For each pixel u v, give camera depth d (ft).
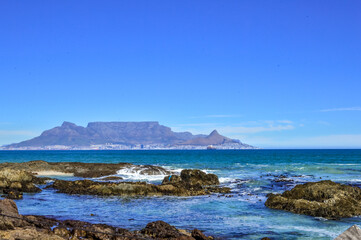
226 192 95.25
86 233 44.04
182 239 42.09
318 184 75.56
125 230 45.65
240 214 64.90
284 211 67.56
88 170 155.22
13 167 156.76
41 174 147.33
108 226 47.73
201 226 55.21
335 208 63.77
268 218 61.41
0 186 94.27
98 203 76.28
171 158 364.17
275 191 97.35
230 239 47.65
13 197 81.71
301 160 308.60
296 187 76.79
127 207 71.67
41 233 38.63
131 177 137.18
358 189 73.82
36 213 64.49
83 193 89.92
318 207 64.75
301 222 58.34
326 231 52.21
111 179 127.85
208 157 398.83
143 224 55.93
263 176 141.69
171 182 102.32
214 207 71.97
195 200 81.10
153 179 129.90
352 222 58.39
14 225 43.62
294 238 48.11
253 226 55.36
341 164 236.02
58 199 81.66
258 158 362.12
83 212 65.92
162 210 68.49
